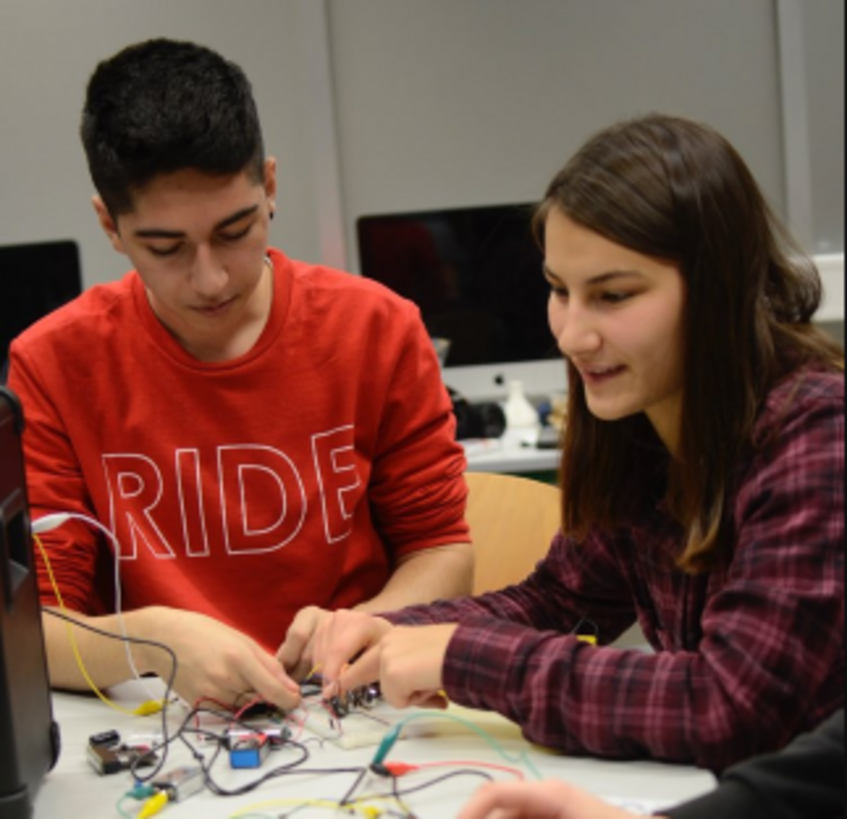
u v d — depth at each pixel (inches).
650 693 38.9
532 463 116.4
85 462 59.2
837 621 37.3
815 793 35.3
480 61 149.6
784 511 38.8
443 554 62.3
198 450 59.3
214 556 59.4
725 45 148.3
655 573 47.9
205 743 44.2
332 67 150.9
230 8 150.7
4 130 150.9
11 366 60.0
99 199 54.3
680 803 35.7
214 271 51.2
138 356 59.0
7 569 37.2
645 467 48.2
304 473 59.7
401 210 153.8
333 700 47.2
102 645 50.9
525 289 129.1
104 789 40.8
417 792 38.8
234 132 48.9
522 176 151.6
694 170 40.3
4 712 36.6
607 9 147.6
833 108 147.7
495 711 42.7
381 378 61.2
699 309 40.5
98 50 150.2
